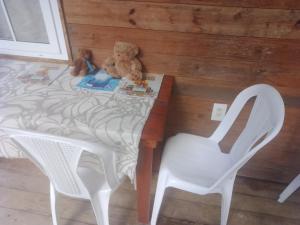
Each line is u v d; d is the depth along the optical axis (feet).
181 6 3.80
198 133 5.23
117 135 3.21
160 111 3.59
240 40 3.92
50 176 3.39
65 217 4.75
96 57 4.66
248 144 3.58
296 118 4.55
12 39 4.92
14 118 3.43
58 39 4.62
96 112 3.55
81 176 3.59
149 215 4.71
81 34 4.45
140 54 4.42
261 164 5.36
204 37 4.01
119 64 4.32
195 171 3.95
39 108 3.62
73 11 4.22
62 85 4.20
